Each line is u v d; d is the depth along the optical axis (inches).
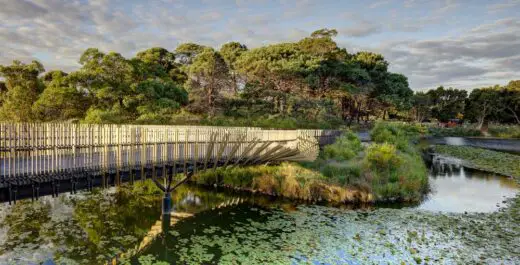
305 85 1601.9
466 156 1418.6
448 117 3289.9
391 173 761.0
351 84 1726.1
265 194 730.2
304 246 436.1
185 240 467.5
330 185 689.6
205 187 778.8
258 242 453.1
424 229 502.3
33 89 1203.2
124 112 1078.4
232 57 1841.8
